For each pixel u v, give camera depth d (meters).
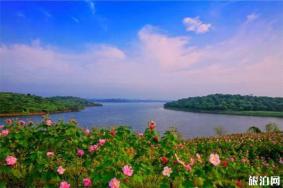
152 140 7.75
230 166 7.85
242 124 83.44
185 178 5.40
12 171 5.57
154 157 7.17
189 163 6.27
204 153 12.93
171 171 5.39
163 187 5.34
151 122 8.20
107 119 88.12
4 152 6.10
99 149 6.70
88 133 7.82
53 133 7.14
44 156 6.07
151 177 6.33
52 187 5.43
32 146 6.97
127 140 7.89
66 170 6.18
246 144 14.56
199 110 166.75
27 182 5.46
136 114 125.50
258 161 11.45
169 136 7.82
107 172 5.11
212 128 64.44
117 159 5.93
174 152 6.95
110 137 7.45
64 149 7.00
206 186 5.32
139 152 7.36
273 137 17.08
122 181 5.19
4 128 7.69
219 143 14.68
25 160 5.80
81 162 6.52
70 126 7.38
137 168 5.87
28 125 7.70
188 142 15.90
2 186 5.32
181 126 68.94
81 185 5.76
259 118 117.12
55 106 141.88
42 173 5.46
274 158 13.32
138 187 5.98
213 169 5.73
